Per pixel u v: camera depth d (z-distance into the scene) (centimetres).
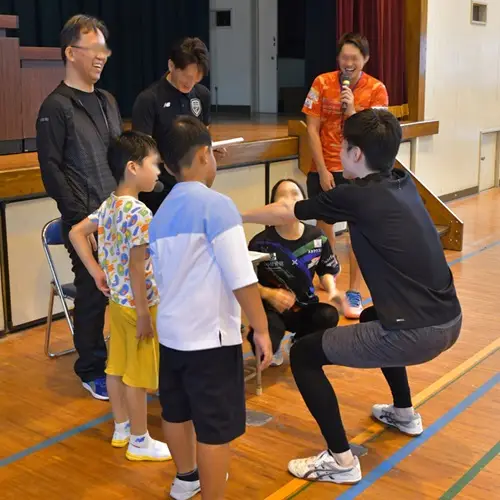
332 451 237
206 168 204
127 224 239
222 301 197
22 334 385
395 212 220
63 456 259
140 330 239
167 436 220
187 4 903
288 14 1021
